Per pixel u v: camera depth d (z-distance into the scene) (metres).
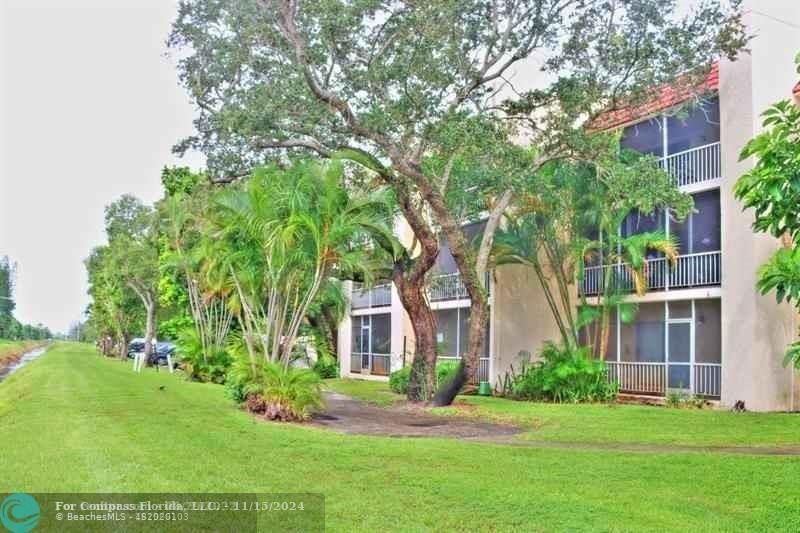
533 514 7.31
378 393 23.27
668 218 20.30
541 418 15.59
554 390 20.31
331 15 15.30
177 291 34.62
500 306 24.31
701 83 17.98
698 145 19.58
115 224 46.56
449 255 27.64
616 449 11.40
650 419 15.30
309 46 15.96
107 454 10.20
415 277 19.36
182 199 31.48
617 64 17.56
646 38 17.20
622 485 8.59
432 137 16.47
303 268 16.42
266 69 16.91
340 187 16.77
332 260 16.45
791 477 9.00
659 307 20.67
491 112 17.66
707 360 19.17
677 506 7.63
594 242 20.14
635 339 21.45
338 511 7.43
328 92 16.06
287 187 16.30
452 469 9.51
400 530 6.81
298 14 16.05
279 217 16.03
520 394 21.33
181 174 34.50
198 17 16.91
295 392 14.92
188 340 27.78
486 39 17.31
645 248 19.64
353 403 19.55
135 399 18.39
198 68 17.55
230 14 16.09
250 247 16.48
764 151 6.56
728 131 18.41
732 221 18.19
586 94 17.77
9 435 12.14
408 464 9.84
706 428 13.84
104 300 60.69
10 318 100.00
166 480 8.65
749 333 17.64
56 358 49.62
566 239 20.89
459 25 16.70
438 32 15.96
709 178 19.06
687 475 9.12
